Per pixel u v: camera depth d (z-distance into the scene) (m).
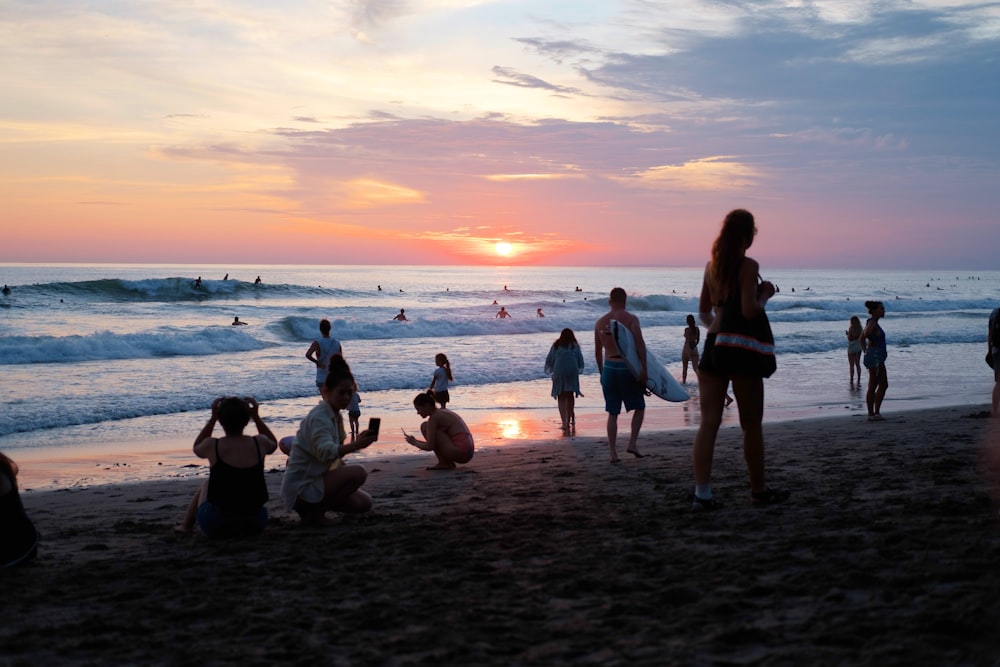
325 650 3.36
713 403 5.71
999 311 12.27
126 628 3.71
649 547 4.81
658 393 9.29
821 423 12.44
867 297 87.56
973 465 7.45
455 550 4.98
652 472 8.18
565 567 4.46
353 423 13.59
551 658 3.15
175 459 11.21
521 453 10.62
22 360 24.16
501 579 4.30
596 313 51.62
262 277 155.88
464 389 19.02
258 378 20.42
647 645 3.24
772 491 5.95
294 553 5.18
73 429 13.80
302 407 16.36
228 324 40.69
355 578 4.43
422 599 4.00
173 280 57.84
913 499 5.86
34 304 49.50
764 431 11.52
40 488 9.22
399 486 8.16
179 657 3.33
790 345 29.03
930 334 33.47
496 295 77.31
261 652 3.36
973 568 3.97
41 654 3.41
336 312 50.31
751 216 5.40
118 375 20.98
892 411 14.31
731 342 5.50
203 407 16.23
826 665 2.93
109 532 6.27
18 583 4.56
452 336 35.78
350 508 6.28
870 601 3.61
